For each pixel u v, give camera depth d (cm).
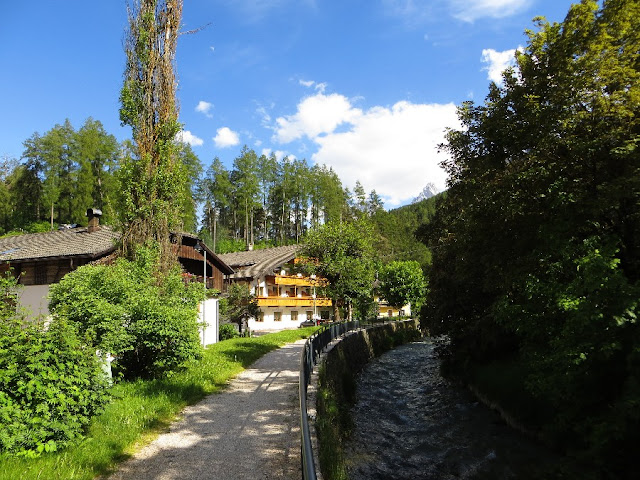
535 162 1030
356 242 3444
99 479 573
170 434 773
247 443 727
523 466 941
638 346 671
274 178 8544
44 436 604
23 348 636
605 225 917
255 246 7888
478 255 1204
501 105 1081
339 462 671
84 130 6550
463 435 1191
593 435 712
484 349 1688
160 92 1611
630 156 809
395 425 1320
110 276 1164
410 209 12469
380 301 6044
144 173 1536
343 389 1605
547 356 844
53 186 6178
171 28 1661
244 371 1475
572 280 824
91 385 725
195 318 1262
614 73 890
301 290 5425
